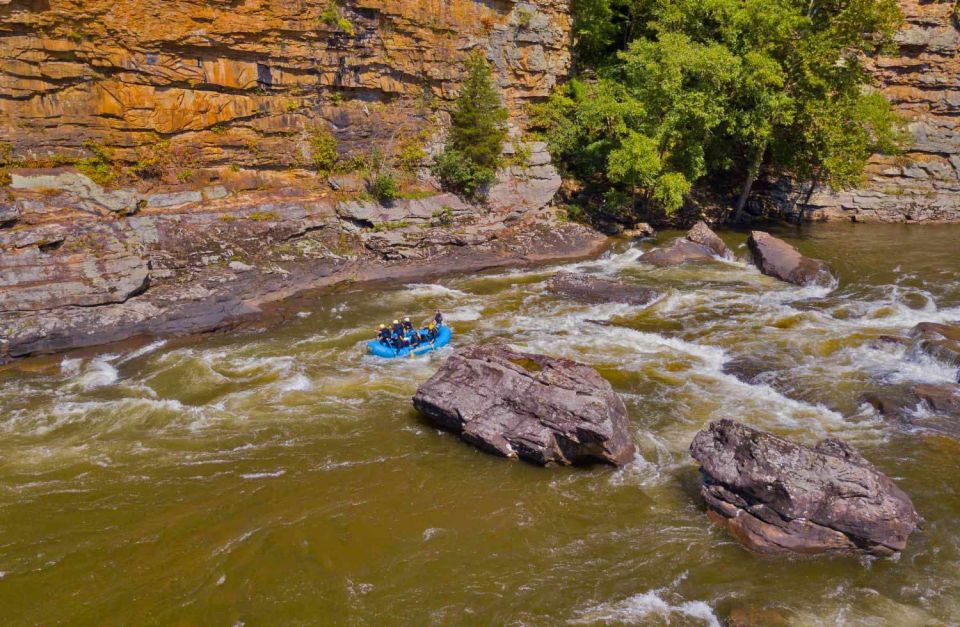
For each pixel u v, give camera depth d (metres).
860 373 20.69
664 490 15.77
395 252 33.53
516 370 17.92
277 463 17.03
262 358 23.42
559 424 16.50
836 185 41.25
